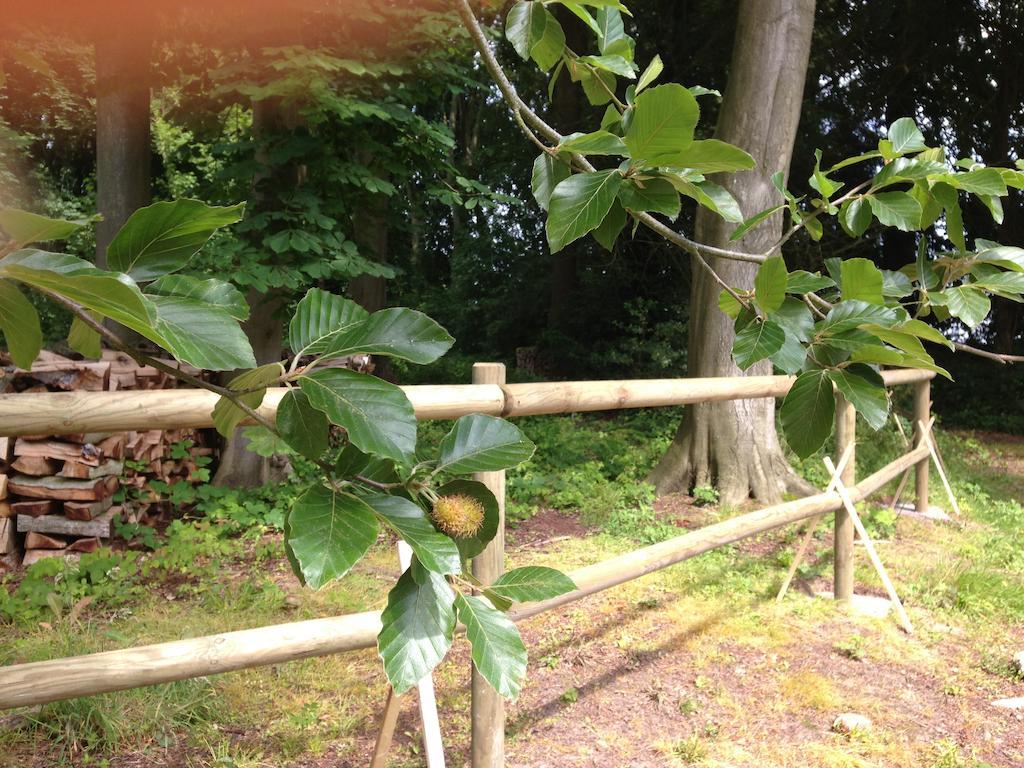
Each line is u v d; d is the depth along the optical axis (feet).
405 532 2.71
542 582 3.62
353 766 9.29
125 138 22.22
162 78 23.31
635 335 49.03
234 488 21.47
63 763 9.04
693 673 12.06
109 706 9.76
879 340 3.59
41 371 16.42
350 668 11.72
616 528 19.81
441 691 11.19
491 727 8.24
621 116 4.38
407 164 24.14
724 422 23.29
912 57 46.83
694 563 16.92
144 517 18.79
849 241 43.65
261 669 11.39
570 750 9.86
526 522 20.45
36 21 19.61
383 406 2.62
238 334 2.37
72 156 48.75
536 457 26.96
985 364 48.88
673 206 3.59
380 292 41.52
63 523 15.74
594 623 13.71
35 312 2.48
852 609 14.90
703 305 23.67
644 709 10.95
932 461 29.25
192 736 9.73
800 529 19.94
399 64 22.27
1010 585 16.42
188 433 21.44
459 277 68.59
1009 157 49.93
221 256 19.38
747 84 22.59
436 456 3.31
